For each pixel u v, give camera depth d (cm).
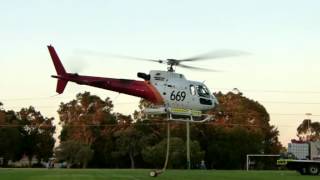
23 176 3753
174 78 4341
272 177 4169
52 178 3512
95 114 10756
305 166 5475
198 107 4444
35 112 10925
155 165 9600
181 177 3850
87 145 10106
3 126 10094
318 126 12644
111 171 4975
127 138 9950
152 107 4381
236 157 10019
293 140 5841
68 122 10831
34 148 10744
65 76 4338
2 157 10312
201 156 9181
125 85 4253
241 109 10581
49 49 4378
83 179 3434
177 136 9888
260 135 10288
